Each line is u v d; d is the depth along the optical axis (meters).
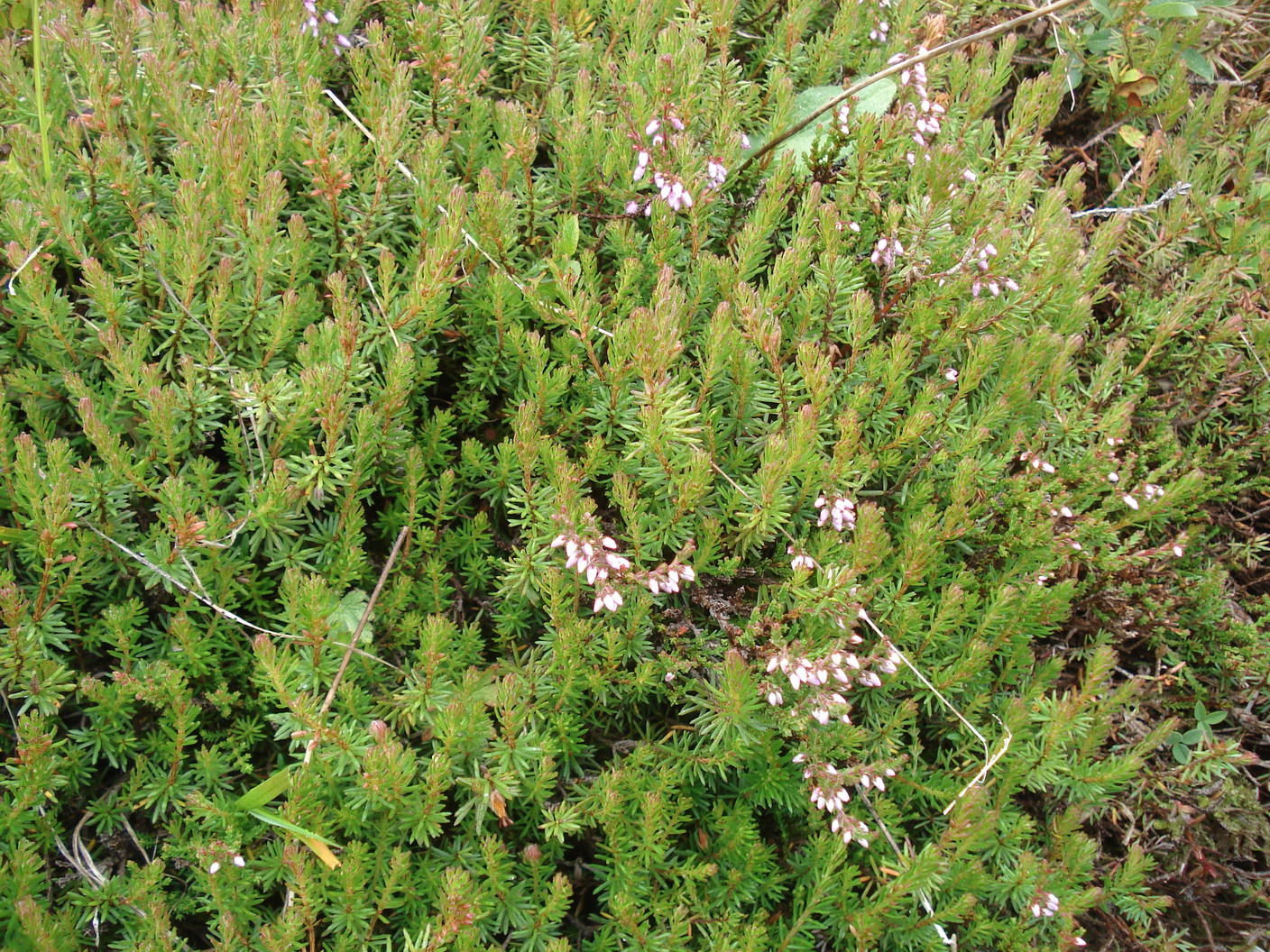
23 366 0.41
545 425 0.44
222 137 0.41
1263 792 0.51
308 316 0.42
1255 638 0.50
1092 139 0.61
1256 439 0.52
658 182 0.43
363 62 0.46
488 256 0.42
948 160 0.45
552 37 0.49
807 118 0.48
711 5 0.49
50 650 0.39
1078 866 0.42
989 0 0.59
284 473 0.38
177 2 0.50
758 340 0.41
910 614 0.42
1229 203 0.58
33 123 0.45
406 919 0.39
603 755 0.43
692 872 0.39
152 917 0.35
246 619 0.41
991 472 0.45
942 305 0.45
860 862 0.43
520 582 0.41
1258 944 0.47
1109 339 0.54
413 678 0.40
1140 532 0.48
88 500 0.38
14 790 0.36
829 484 0.41
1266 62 0.63
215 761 0.38
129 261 0.41
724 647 0.42
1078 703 0.43
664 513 0.43
